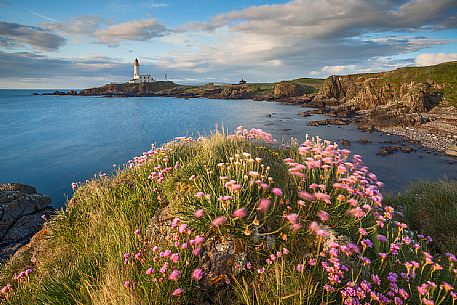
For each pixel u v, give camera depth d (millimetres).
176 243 3861
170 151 7859
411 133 40281
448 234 6062
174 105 105438
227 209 4121
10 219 14352
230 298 3557
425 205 7656
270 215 4410
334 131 44000
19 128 54219
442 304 3625
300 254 4016
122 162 30266
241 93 144000
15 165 29641
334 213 4719
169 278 3371
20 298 4672
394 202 8578
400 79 66688
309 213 4613
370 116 55344
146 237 4676
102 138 43219
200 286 3660
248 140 8297
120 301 3354
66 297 3953
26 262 6258
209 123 54969
